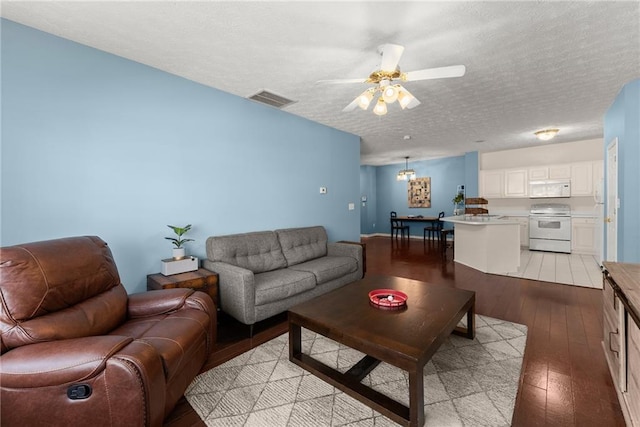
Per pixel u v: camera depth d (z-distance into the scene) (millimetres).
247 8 1780
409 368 1445
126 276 2504
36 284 1478
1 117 1925
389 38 2109
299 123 4125
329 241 4703
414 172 8180
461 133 5125
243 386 1872
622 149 3232
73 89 2205
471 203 5699
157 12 1826
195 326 1811
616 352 1697
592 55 2391
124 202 2482
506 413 1585
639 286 1479
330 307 2090
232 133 3283
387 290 2346
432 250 6758
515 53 2342
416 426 1448
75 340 1334
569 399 1690
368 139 5605
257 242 3291
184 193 2885
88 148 2285
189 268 2707
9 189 1956
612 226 3848
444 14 1837
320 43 2186
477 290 3750
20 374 1215
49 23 1961
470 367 2023
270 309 2676
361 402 1700
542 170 6363
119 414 1229
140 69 2551
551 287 3811
